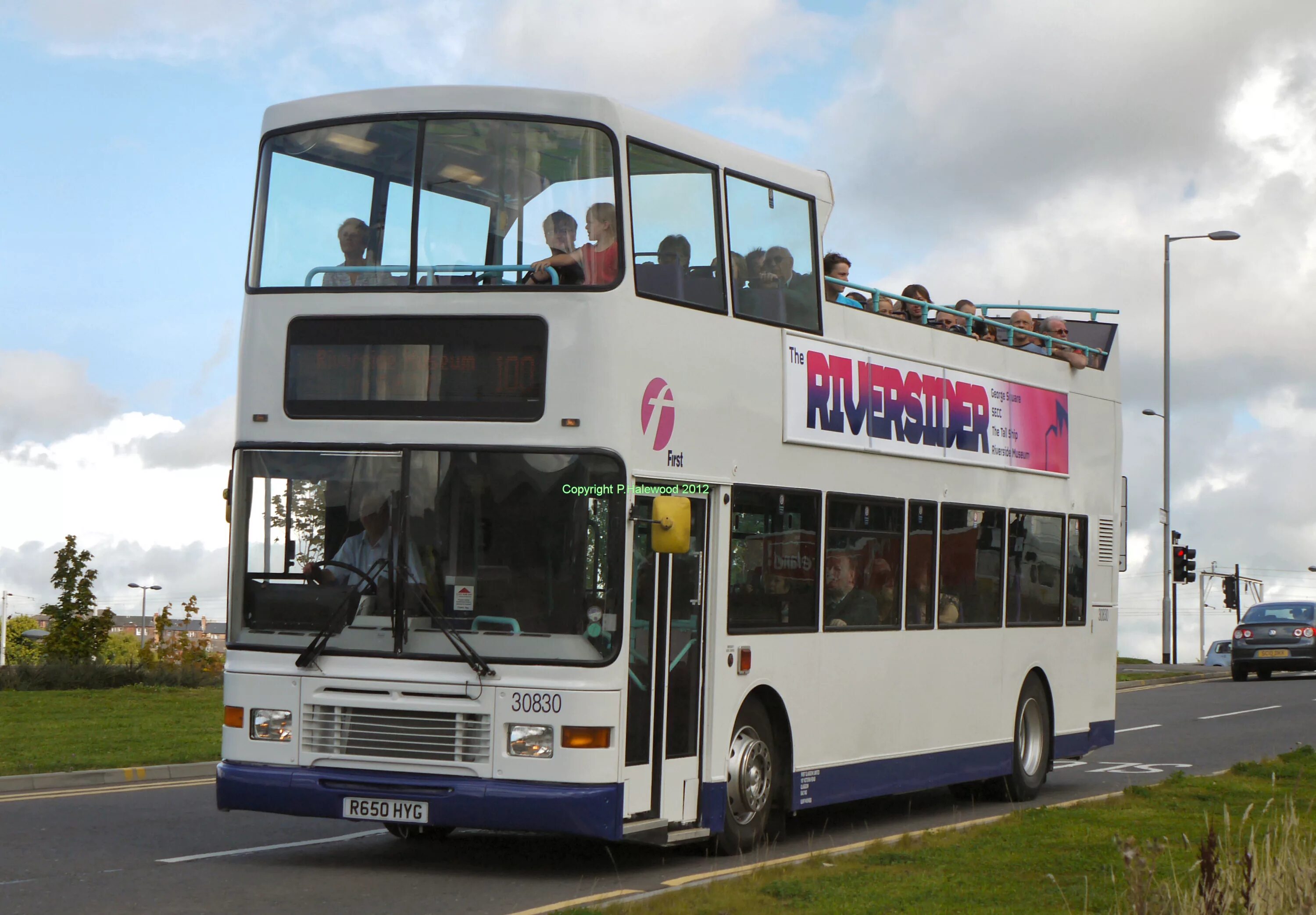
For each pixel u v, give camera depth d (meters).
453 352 10.35
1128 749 21.45
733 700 11.36
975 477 14.96
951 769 14.39
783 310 12.22
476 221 10.54
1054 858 10.16
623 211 10.46
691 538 11.06
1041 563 16.22
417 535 10.23
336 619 10.28
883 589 13.42
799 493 12.27
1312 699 31.52
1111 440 17.84
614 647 10.04
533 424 10.20
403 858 11.11
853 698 12.91
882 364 13.53
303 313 10.64
